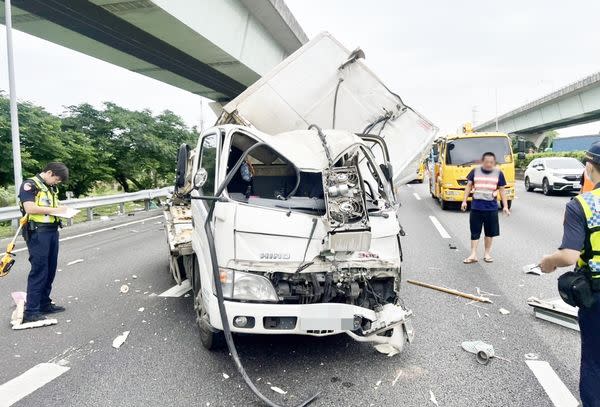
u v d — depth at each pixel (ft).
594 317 8.39
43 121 55.83
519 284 20.66
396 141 19.43
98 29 41.78
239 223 11.89
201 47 46.21
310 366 12.89
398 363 13.04
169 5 36.60
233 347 11.21
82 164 64.69
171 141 85.40
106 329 15.92
